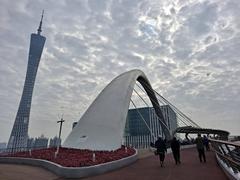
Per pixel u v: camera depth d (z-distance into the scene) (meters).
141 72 34.91
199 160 13.95
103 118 22.36
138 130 75.44
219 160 10.84
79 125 22.91
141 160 15.11
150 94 41.38
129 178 8.84
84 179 9.11
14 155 16.73
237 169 5.98
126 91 25.75
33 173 10.72
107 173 10.49
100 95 27.20
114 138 19.67
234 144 5.57
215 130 41.41
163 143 12.20
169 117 56.69
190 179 8.08
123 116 22.58
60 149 18.72
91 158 12.34
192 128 38.19
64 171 9.77
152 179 8.45
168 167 11.39
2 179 8.73
